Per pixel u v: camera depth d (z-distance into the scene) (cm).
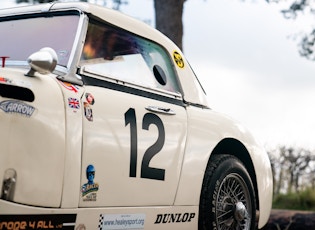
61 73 432
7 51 484
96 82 453
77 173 411
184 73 571
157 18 1133
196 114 555
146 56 531
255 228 613
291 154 1481
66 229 407
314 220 967
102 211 435
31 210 382
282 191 1452
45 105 393
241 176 592
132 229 466
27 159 378
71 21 475
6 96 372
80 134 415
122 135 453
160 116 501
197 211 544
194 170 534
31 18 501
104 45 486
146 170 476
